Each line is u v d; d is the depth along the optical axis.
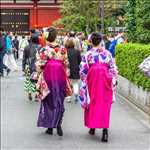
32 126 12.88
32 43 17.45
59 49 11.73
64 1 46.91
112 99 11.30
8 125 13.05
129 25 21.89
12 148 10.55
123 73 19.36
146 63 12.20
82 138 11.54
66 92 11.84
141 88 15.91
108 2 41.53
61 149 10.48
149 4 19.70
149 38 19.88
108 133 12.10
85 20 44.09
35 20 59.44
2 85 22.95
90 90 11.24
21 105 16.61
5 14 59.50
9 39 30.45
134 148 10.62
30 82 17.42
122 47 20.00
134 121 13.70
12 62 30.88
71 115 14.69
